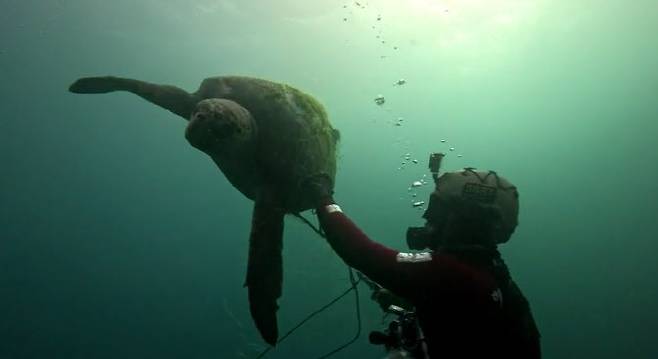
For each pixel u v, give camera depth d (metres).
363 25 27.08
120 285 54.94
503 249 34.84
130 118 51.34
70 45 29.86
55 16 25.50
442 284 1.35
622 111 50.84
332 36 29.02
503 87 48.22
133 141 60.53
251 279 1.95
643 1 28.06
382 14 25.47
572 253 33.53
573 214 37.81
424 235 1.68
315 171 1.99
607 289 28.03
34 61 32.16
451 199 1.53
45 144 57.50
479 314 1.34
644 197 34.78
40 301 49.47
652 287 26.48
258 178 2.12
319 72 35.59
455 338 1.37
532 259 34.50
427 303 1.38
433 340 1.43
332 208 1.64
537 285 31.00
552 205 39.66
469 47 32.03
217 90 2.29
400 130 62.97
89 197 78.31
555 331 25.97
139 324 41.25
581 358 23.36
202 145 1.93
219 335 34.09
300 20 26.83
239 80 2.30
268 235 2.00
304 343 19.67
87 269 61.00
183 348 34.41
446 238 1.53
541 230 37.34
